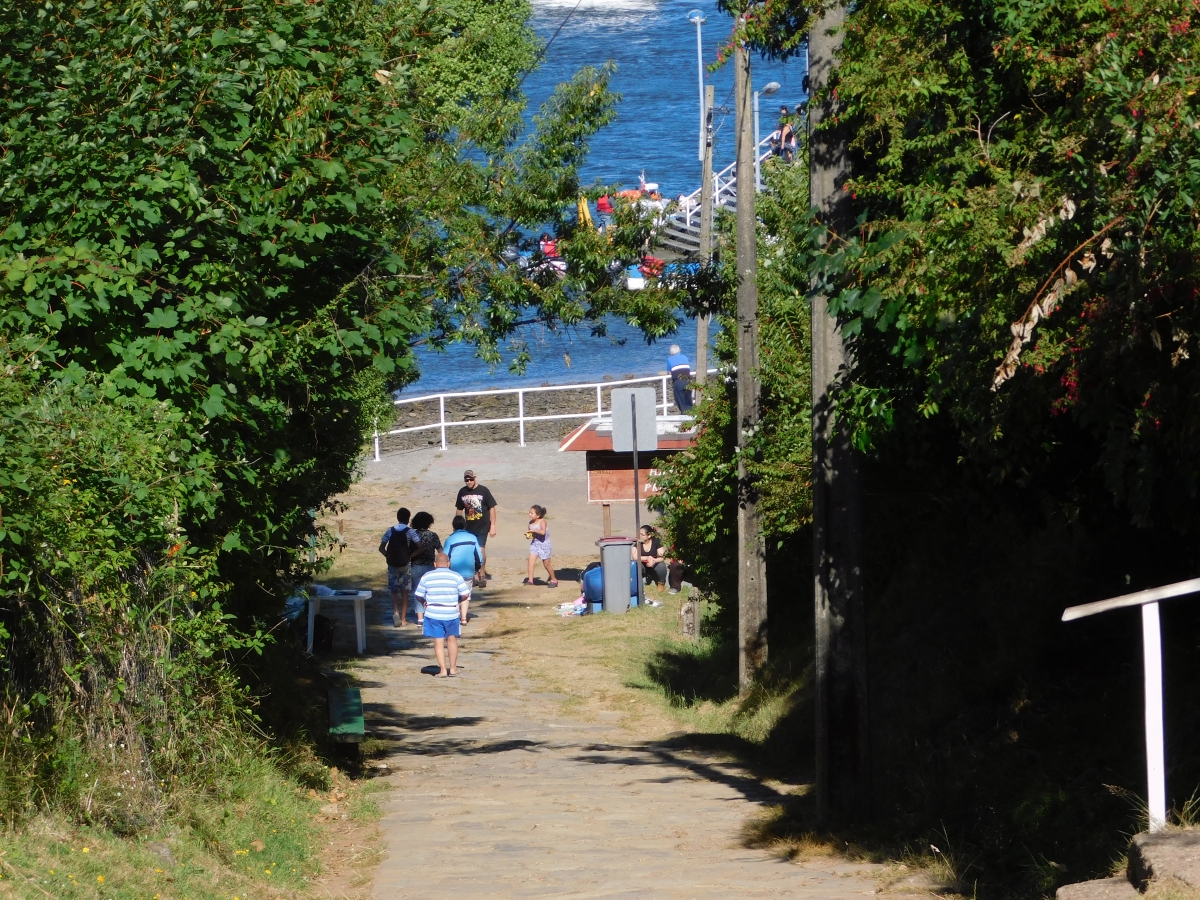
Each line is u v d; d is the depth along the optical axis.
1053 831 21.78
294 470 31.38
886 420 24.80
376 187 28.94
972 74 24.19
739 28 27.88
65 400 21.73
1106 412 19.33
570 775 36.47
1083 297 18.98
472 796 32.47
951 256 19.91
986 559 35.53
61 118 24.70
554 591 76.12
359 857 25.14
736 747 40.91
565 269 42.09
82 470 21.86
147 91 25.34
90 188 24.23
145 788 22.12
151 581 23.73
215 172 27.06
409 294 31.08
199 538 28.12
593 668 57.69
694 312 46.78
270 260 27.94
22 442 20.42
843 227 26.89
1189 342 18.14
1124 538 28.42
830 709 27.89
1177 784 20.55
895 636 38.00
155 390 25.06
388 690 54.22
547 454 106.50
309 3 28.67
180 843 21.27
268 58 26.61
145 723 23.28
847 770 27.83
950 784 26.42
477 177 40.94
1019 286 19.25
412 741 43.62
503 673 57.78
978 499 28.36
